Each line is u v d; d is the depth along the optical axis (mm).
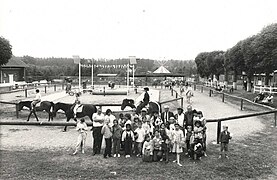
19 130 15344
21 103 18828
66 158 10492
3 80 50312
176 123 10273
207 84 56906
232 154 11180
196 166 9766
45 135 14195
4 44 32781
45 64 108000
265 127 16750
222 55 55156
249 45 35062
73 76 66000
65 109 16547
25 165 9688
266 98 26875
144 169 9414
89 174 8953
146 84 59594
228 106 25875
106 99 29500
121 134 10766
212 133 15062
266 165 9977
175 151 10094
